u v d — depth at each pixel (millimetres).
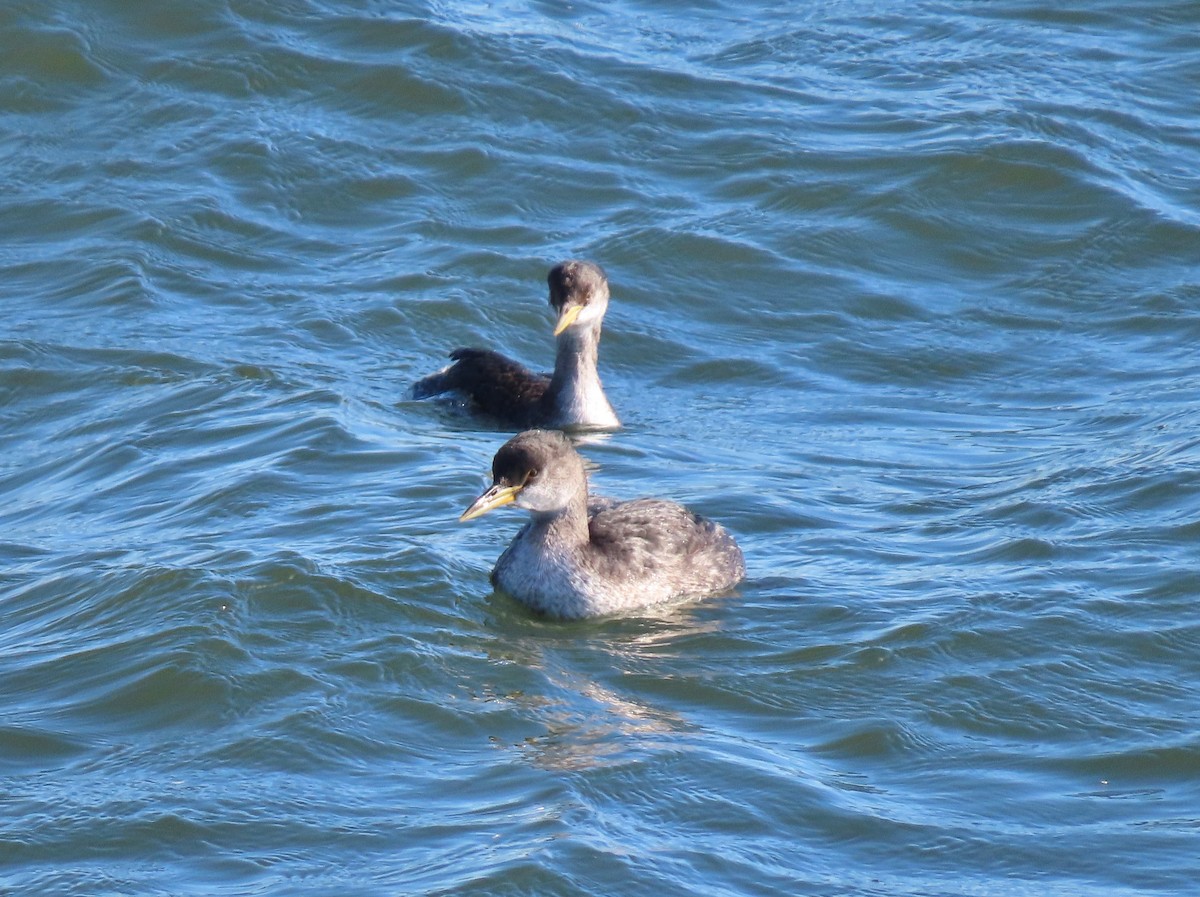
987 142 24625
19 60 26078
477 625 13461
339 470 16547
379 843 10438
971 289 22422
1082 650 12922
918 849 10453
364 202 23812
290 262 22484
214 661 12562
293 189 23953
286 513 15445
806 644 13117
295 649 12836
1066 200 23828
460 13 27969
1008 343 21141
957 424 18812
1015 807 10953
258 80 26031
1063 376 20188
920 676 12586
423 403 19266
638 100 25906
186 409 18344
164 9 27031
